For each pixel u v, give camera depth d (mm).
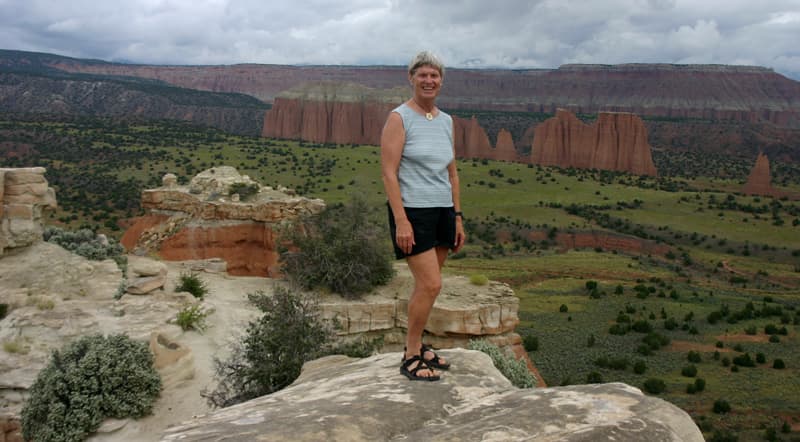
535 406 4602
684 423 4363
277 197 34219
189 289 23719
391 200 5621
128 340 16094
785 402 33500
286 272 26047
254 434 4262
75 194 85750
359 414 4699
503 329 21422
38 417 14227
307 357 15953
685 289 66562
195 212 33562
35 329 18234
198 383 16750
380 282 24641
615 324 49938
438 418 4785
